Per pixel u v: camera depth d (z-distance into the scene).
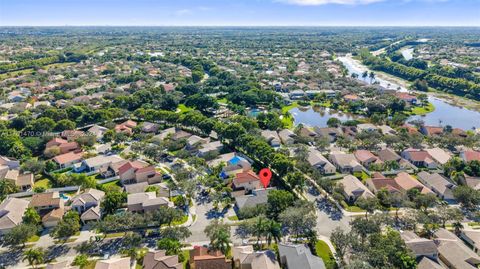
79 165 156.50
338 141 179.00
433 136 185.50
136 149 169.62
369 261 87.62
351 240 94.44
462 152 165.88
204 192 133.88
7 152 164.75
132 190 130.75
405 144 176.75
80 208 119.94
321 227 111.50
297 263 89.00
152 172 144.25
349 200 127.31
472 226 111.81
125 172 143.00
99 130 196.50
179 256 94.62
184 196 129.50
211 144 175.88
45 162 153.38
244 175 137.88
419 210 111.62
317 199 128.88
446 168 148.88
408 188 132.25
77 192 132.88
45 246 102.62
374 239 95.69
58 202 119.94
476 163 147.12
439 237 102.44
